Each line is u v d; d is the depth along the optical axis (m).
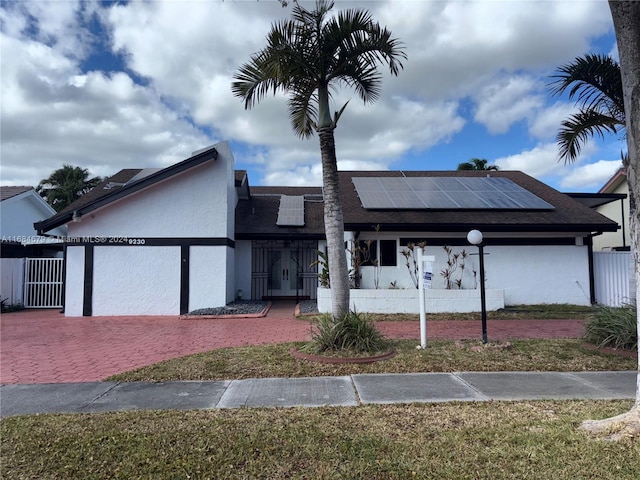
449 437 4.12
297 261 18.64
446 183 17.41
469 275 14.24
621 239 20.72
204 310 13.46
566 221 14.07
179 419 4.68
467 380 6.09
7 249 17.56
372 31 7.89
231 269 15.71
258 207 19.31
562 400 5.21
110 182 19.02
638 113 4.23
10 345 9.15
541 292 14.34
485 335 8.29
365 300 12.87
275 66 7.62
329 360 7.04
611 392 5.54
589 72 9.23
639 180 4.25
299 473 3.49
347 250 13.98
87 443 4.05
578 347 8.01
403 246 14.27
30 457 3.81
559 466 3.54
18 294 16.02
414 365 6.86
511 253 14.38
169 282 13.95
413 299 12.89
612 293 13.91
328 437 4.15
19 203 21.86
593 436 4.08
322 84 8.25
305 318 12.58
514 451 3.80
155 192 14.08
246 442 4.04
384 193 16.02
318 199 20.38
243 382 6.12
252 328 11.07
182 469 3.55
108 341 9.54
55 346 9.03
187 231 14.12
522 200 15.45
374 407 5.00
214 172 14.37
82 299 13.75
